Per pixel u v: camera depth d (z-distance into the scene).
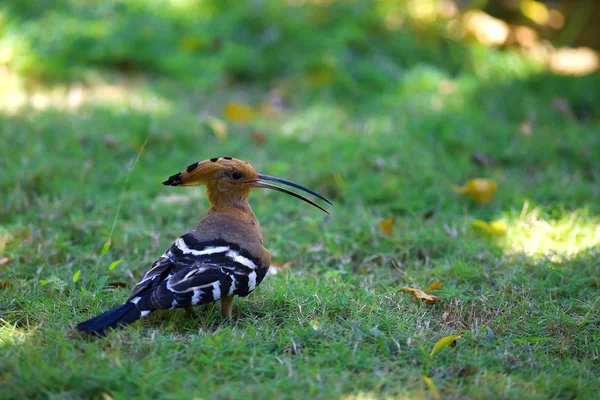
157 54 16.95
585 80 16.62
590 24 19.11
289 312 8.03
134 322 7.50
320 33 17.77
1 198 10.87
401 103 15.26
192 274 7.24
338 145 13.24
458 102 15.36
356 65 16.73
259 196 11.62
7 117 13.39
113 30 17.16
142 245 9.88
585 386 6.65
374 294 8.54
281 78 16.75
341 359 6.93
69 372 6.41
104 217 10.71
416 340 7.41
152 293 7.11
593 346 7.49
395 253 10.01
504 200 11.55
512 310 8.23
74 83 15.77
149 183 11.87
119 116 13.70
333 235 10.29
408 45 17.53
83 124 13.27
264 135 13.59
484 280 9.03
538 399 6.40
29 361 6.57
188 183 8.34
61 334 7.25
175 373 6.51
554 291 8.70
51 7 17.69
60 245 9.62
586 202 11.38
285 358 6.92
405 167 12.50
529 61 17.47
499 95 15.84
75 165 12.02
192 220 10.86
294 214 11.24
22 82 15.51
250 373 6.62
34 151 12.18
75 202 11.09
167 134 13.23
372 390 6.43
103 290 8.65
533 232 10.36
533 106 15.41
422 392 6.39
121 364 6.63
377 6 18.25
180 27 17.78
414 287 8.86
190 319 7.79
